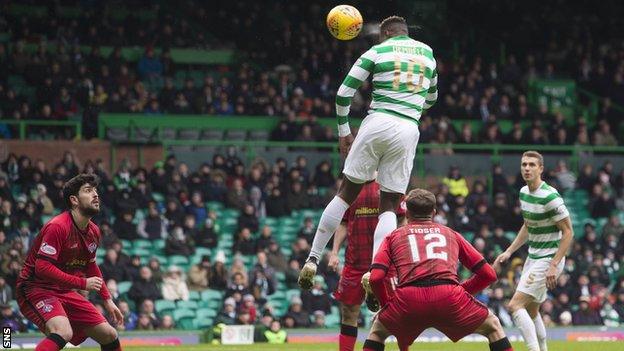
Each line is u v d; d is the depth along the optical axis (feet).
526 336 46.42
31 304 36.73
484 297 87.76
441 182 104.88
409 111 36.45
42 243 36.42
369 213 43.16
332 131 110.93
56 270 36.17
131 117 109.50
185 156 106.63
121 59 113.70
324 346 66.54
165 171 99.04
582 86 131.34
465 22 141.90
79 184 36.99
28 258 37.22
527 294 46.78
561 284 91.30
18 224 86.63
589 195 109.40
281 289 89.66
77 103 107.86
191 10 131.44
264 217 99.86
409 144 36.47
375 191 43.16
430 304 33.22
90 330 37.27
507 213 102.73
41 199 90.94
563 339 84.43
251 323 82.07
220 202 99.66
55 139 104.42
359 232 43.29
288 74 119.96
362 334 80.23
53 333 35.96
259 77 119.03
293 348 62.75
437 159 109.29
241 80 116.47
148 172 100.22
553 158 113.60
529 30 138.51
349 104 36.63
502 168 111.24
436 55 137.69
